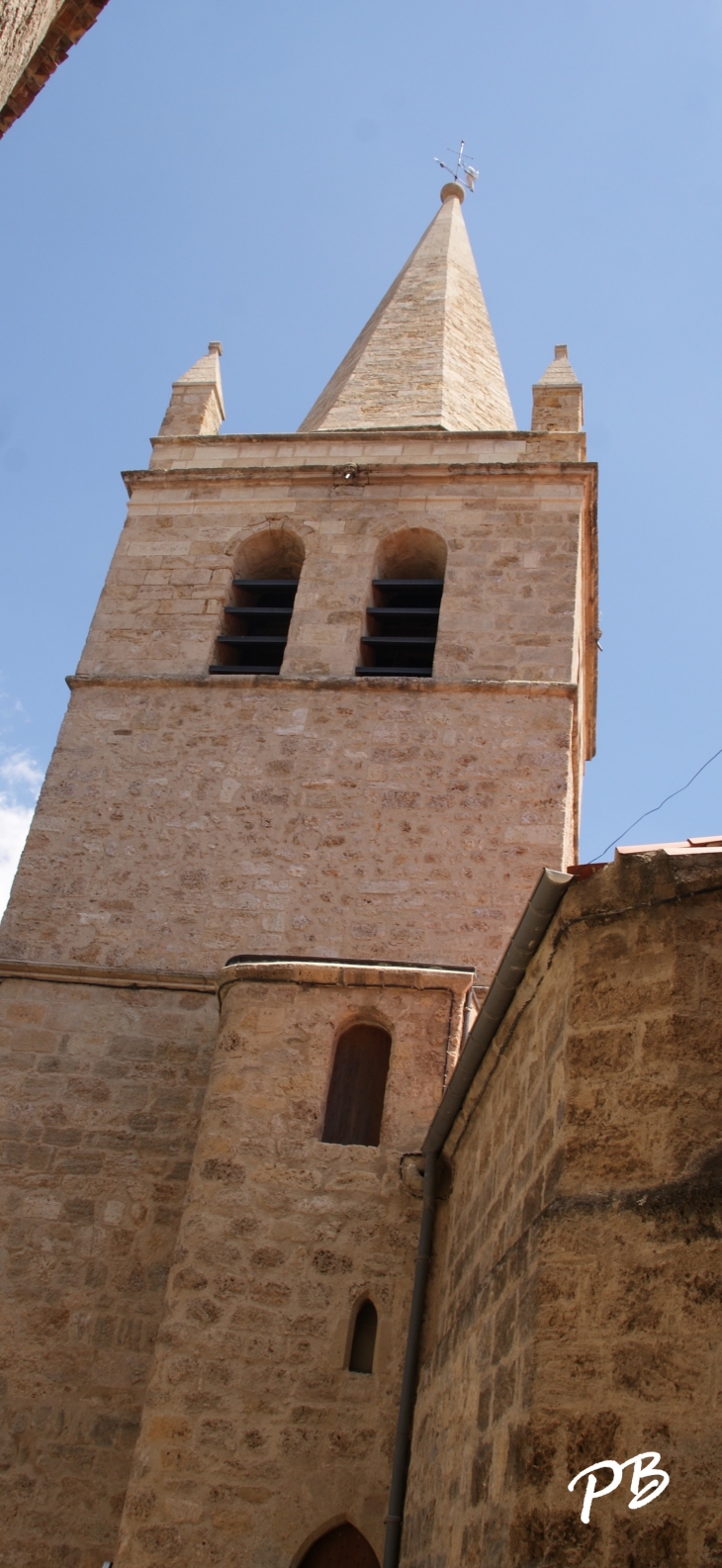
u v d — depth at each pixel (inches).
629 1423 225.8
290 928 669.3
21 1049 627.2
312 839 700.0
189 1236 481.7
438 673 757.3
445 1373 362.0
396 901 672.4
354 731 738.8
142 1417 448.5
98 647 800.3
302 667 773.9
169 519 861.2
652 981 269.9
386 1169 492.1
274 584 824.9
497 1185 342.6
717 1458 216.5
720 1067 254.2
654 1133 251.9
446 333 1055.0
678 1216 238.1
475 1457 283.0
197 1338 459.5
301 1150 498.0
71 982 649.6
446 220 1247.5
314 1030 526.0
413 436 880.9
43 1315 549.6
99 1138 598.5
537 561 803.4
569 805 730.8
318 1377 450.6
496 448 868.6
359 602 800.9
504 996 337.7
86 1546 495.8
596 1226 245.8
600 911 284.5
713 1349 225.1
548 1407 233.8
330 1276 471.2
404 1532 387.9
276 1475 432.1
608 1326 236.1
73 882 696.4
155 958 665.6
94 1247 566.9
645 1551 213.5
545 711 733.9
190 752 741.9
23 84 286.2
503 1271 287.4
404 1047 520.4
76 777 737.0
